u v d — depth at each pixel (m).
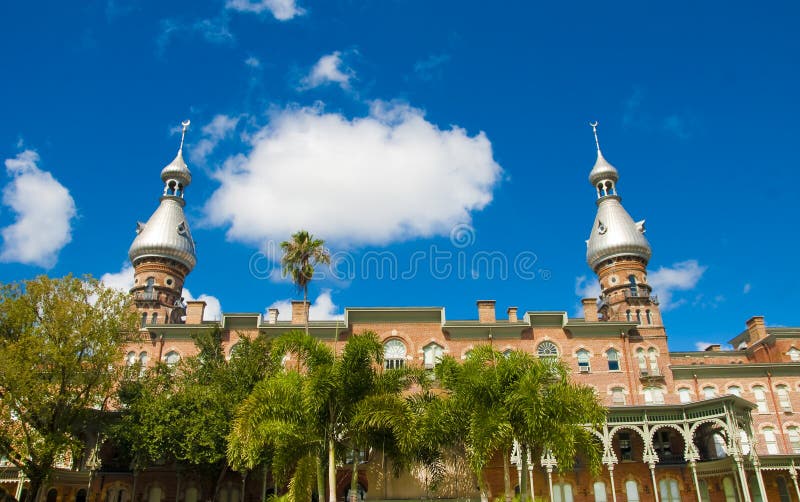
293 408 24.31
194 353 49.91
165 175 63.91
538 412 23.12
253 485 45.94
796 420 50.88
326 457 24.84
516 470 45.69
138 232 62.12
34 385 33.94
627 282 60.31
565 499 45.56
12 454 34.69
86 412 37.94
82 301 37.34
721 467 43.84
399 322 51.66
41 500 38.75
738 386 52.25
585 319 53.66
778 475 47.62
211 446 36.28
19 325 35.62
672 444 48.38
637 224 64.50
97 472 43.75
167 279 58.94
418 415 26.34
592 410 25.06
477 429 23.44
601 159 68.00
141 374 48.28
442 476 30.09
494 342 51.28
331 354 25.91
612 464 40.50
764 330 58.88
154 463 42.16
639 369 51.59
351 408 24.48
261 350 40.88
